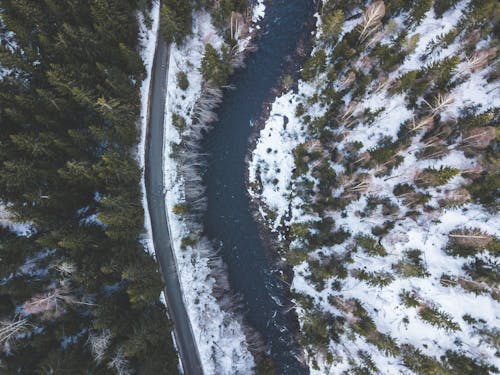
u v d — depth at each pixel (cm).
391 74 4006
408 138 3953
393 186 3988
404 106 4012
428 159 3909
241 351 4109
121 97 3612
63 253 3269
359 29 3778
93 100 3297
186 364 3947
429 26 4009
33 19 3250
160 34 4166
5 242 3166
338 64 3975
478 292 3650
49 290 3206
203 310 4053
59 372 2845
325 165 4091
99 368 3092
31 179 3138
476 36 3703
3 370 2858
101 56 3500
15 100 3108
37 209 3145
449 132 3809
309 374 4134
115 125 3453
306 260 4169
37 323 3105
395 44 3953
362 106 4081
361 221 4044
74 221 3509
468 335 3672
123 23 3653
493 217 3716
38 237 3300
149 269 3544
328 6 4138
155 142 4131
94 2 3300
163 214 4069
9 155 3058
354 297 4000
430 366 3531
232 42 4178
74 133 3169
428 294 3825
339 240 4028
